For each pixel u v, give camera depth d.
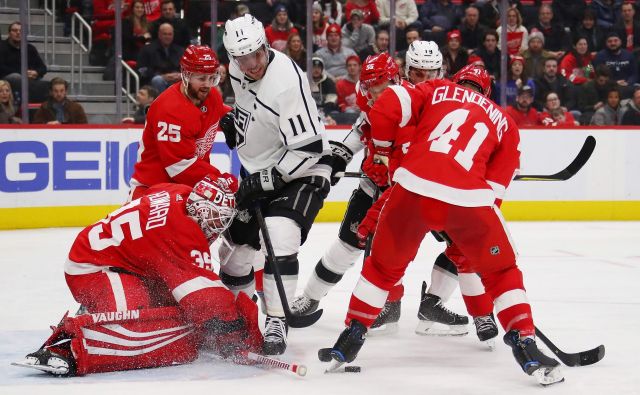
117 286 7.60
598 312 10.43
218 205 7.64
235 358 7.82
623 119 19.62
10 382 7.14
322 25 18.94
